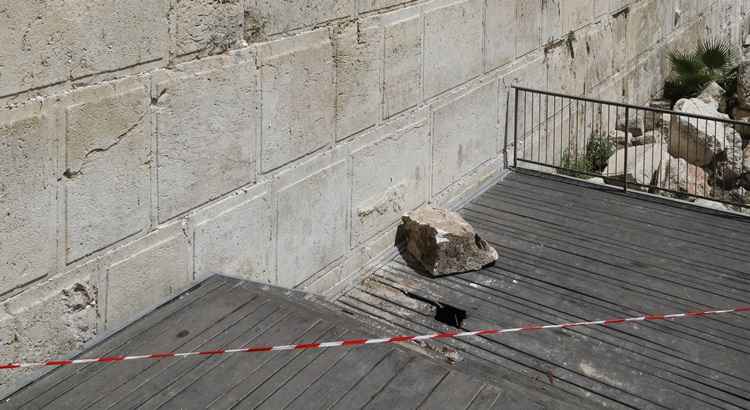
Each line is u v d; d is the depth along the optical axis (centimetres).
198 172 567
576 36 1099
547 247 784
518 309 681
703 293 701
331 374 478
